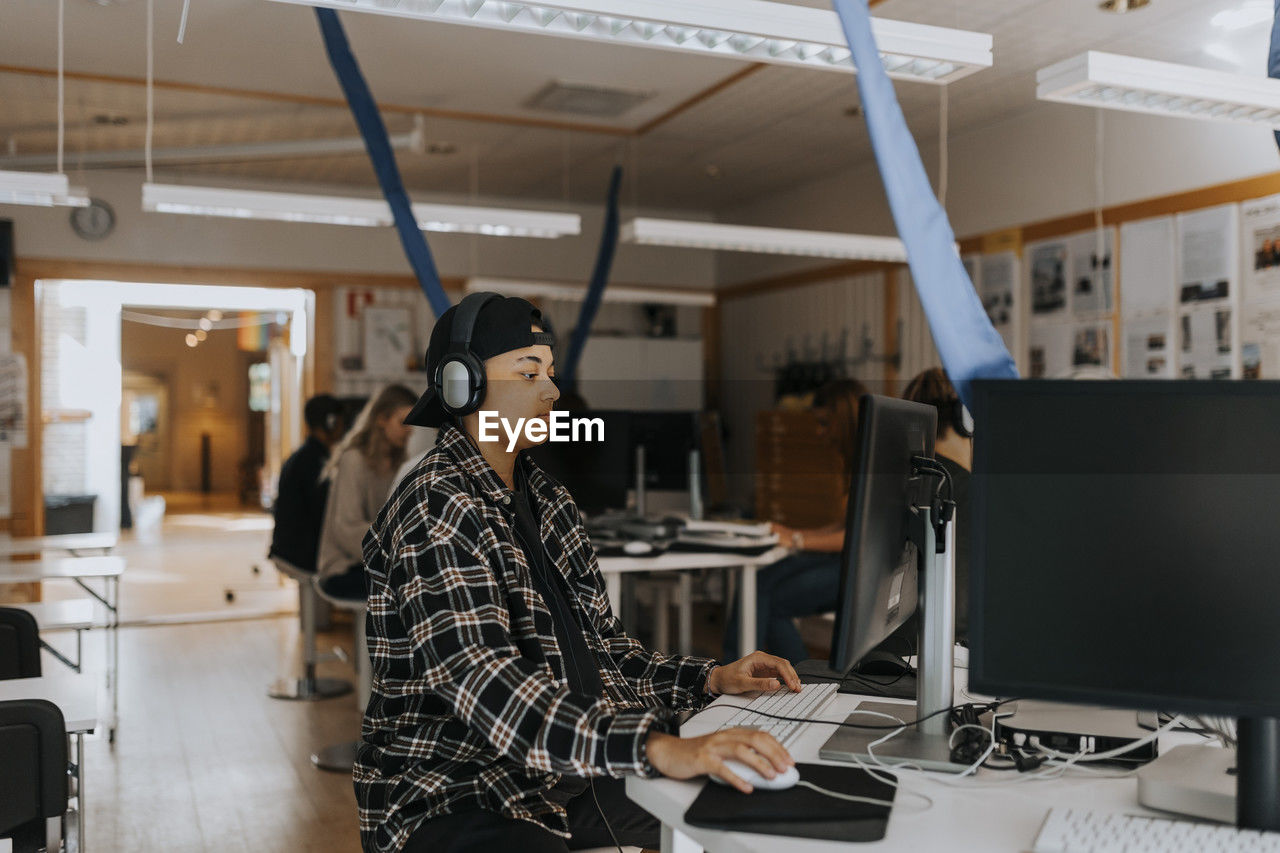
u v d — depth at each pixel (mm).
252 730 4656
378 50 5367
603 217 9508
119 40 5199
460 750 1643
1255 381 1173
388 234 8688
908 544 1590
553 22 2592
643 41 2709
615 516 4859
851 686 1888
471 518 1602
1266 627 1154
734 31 2576
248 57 5449
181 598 8312
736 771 1294
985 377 1596
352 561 4535
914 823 1202
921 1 4586
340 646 6590
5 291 7500
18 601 7699
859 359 7926
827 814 1205
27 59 5480
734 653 4195
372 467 4582
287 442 11516
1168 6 4629
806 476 7508
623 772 1363
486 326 1743
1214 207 5305
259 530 13445
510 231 5414
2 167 7371
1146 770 1284
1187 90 3129
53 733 1790
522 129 6879
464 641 1496
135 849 3303
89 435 9898
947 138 7039
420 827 1591
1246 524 1167
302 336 8898
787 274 8781
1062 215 6188
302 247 8383
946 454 2850
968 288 1611
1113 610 1195
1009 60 5398
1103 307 5918
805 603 4332
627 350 9258
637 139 7133
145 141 7133
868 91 1578
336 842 3373
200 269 8039
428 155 7578
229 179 8156
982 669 1229
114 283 7910
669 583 5219
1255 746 1158
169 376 21359
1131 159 5750
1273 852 1075
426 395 1792
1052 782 1356
